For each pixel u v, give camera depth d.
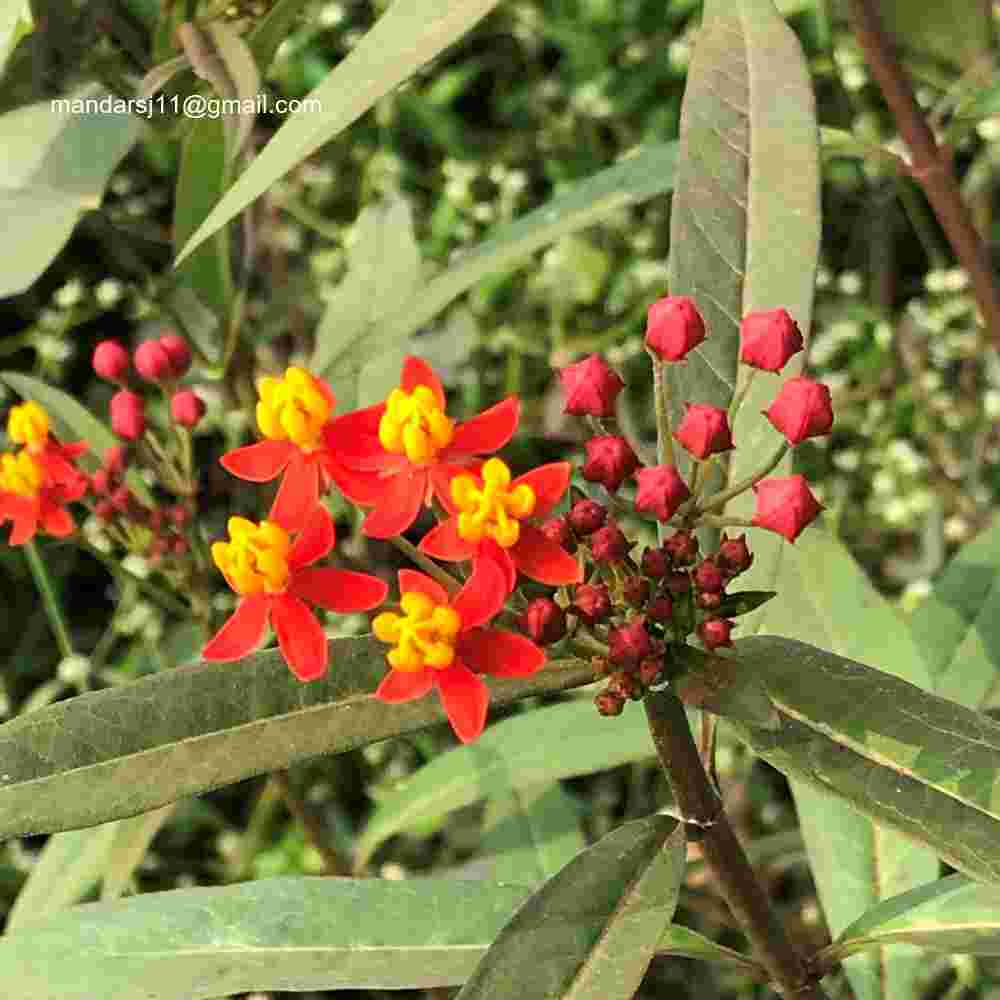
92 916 0.17
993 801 0.13
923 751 0.13
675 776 0.14
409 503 0.13
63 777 0.14
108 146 0.21
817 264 0.16
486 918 0.16
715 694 0.13
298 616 0.13
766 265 0.16
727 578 0.13
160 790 0.14
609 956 0.13
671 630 0.13
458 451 0.13
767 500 0.13
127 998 0.16
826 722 0.13
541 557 0.13
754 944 0.15
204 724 0.14
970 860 0.13
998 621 0.22
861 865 0.20
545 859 0.23
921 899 0.16
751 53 0.17
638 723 0.23
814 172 0.16
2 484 0.16
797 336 0.14
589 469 0.14
